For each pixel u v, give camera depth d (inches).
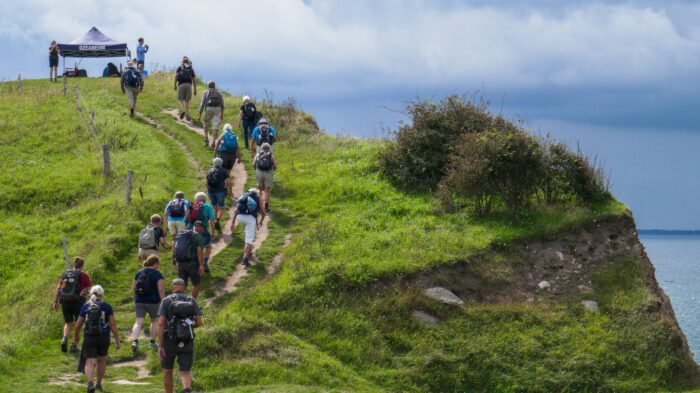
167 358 367.9
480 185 745.6
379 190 826.2
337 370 484.7
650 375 557.9
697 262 5438.0
